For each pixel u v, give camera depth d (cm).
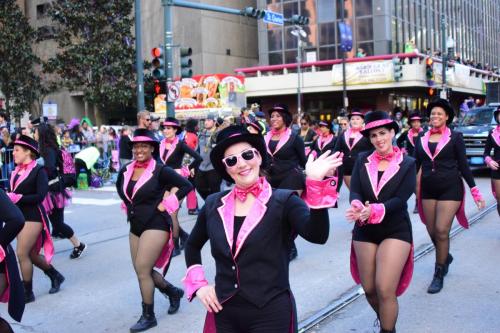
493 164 782
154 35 3838
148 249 505
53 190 756
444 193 600
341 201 1246
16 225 391
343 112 1827
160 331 510
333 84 3081
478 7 5316
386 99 3209
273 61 3631
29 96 2775
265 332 284
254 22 3956
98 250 840
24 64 2731
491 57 5859
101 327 532
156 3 3788
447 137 602
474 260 712
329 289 610
